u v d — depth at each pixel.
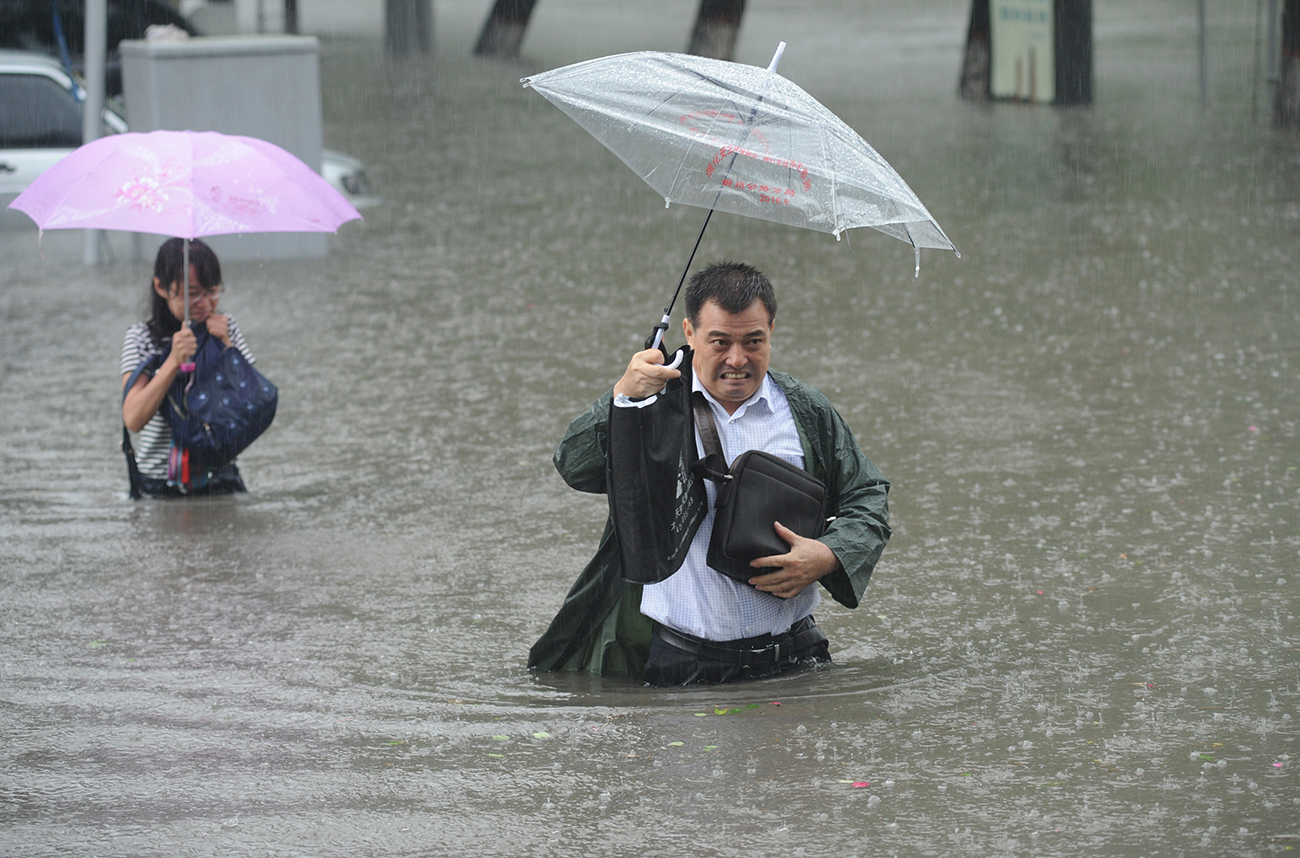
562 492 17.53
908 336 25.30
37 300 29.53
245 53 33.81
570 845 8.73
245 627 13.16
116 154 15.93
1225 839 8.62
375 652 12.48
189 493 17.58
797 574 10.77
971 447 18.66
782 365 23.38
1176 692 11.12
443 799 9.41
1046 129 49.62
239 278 31.61
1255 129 48.25
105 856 8.66
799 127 10.43
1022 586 13.86
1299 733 10.24
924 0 90.50
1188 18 76.25
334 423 20.73
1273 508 15.83
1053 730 10.41
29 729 10.70
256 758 10.13
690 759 9.95
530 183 43.78
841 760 9.90
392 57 73.94
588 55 71.94
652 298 29.16
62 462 19.03
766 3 91.62
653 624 11.56
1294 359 22.50
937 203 38.34
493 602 13.88
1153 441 18.59
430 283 30.78
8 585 14.32
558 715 10.84
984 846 8.60
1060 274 29.97
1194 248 31.94
